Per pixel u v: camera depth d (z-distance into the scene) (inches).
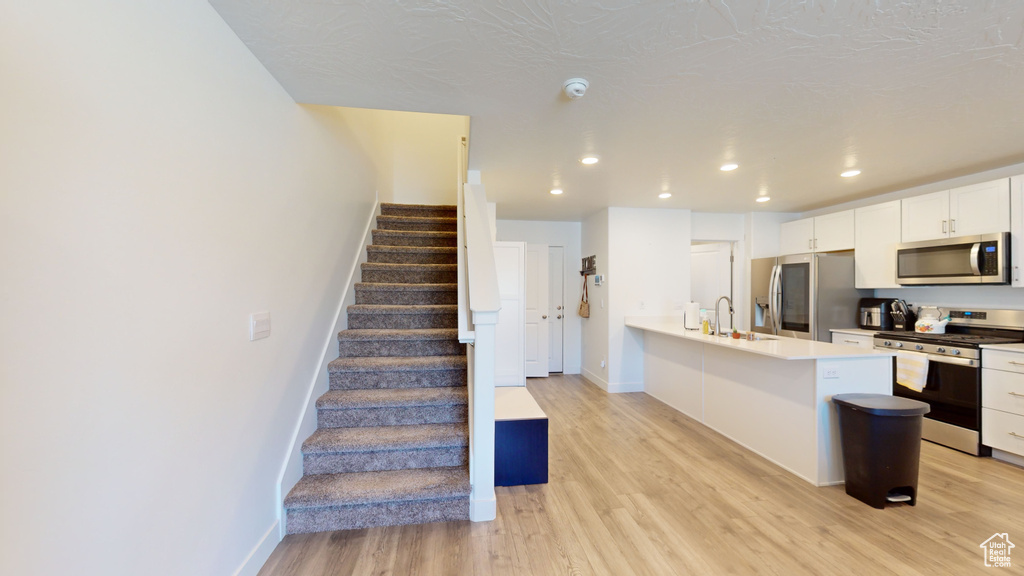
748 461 109.8
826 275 157.1
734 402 124.6
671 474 102.0
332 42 58.2
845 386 96.8
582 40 57.1
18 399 30.3
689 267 189.6
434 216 165.2
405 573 65.8
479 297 80.9
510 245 164.2
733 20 52.4
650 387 180.4
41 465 31.9
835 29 54.3
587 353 216.2
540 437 97.9
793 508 85.5
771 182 137.9
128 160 39.5
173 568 46.4
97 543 36.7
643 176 130.6
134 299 40.5
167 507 45.4
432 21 52.9
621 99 76.0
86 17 34.9
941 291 138.8
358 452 84.2
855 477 89.0
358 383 100.3
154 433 43.3
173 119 45.6
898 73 66.3
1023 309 118.0
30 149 30.7
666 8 50.1
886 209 145.1
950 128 89.7
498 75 67.2
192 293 49.3
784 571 66.4
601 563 68.5
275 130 70.1
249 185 61.9
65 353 33.6
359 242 128.2
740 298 198.5
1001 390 105.3
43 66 31.4
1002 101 76.2
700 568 67.2
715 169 122.1
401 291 123.6
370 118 142.4
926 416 122.2
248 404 62.8
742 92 73.2
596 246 201.0
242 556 61.3
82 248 35.0
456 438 86.8
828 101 76.6
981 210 117.1
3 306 29.2
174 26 45.6
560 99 76.1
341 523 77.2
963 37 56.1
